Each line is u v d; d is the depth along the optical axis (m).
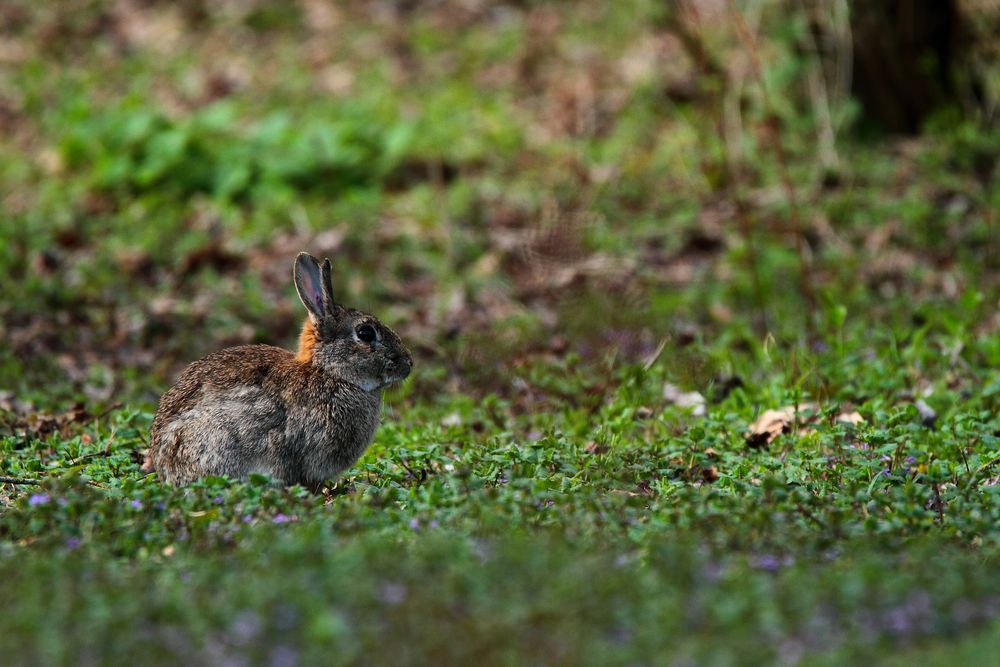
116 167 20.28
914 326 15.58
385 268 17.88
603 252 18.02
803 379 12.96
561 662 6.87
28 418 12.47
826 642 7.12
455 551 8.09
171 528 8.84
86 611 7.33
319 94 23.69
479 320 16.33
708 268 17.61
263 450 10.20
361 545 8.16
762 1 20.81
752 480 10.34
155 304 16.56
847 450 10.81
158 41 26.25
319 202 19.91
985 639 7.11
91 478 10.21
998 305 15.85
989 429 11.55
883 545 8.57
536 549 8.13
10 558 8.33
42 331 15.58
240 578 7.84
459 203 19.41
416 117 22.36
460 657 6.91
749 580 7.78
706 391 13.24
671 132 21.36
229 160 20.55
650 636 7.09
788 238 18.22
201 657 6.92
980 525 8.92
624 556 8.36
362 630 7.10
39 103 23.42
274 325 16.12
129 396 13.77
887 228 18.11
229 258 18.14
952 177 19.44
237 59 25.36
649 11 21.52
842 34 20.33
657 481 10.41
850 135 20.66
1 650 6.93
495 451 10.65
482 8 27.33
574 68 24.19
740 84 20.77
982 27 20.59
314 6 27.62
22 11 27.23
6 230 18.47
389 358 10.61
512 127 21.94
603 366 14.10
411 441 11.77
